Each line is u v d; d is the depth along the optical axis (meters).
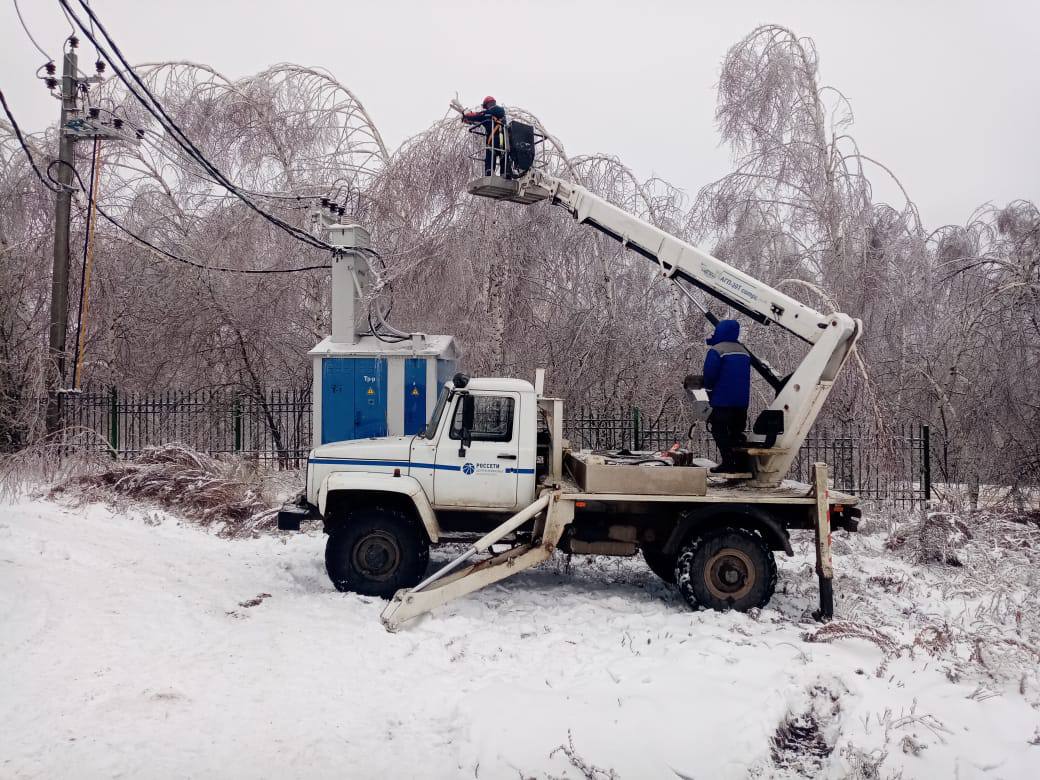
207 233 16.19
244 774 3.96
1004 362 12.89
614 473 6.97
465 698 4.93
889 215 14.39
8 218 15.90
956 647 5.95
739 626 6.48
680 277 8.44
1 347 13.84
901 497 12.34
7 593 6.59
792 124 14.26
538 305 15.52
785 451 7.50
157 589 7.22
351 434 10.68
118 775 3.87
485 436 7.39
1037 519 11.36
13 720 4.40
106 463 12.88
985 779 4.02
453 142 13.84
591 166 14.53
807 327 7.45
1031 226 13.11
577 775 4.06
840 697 4.98
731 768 4.15
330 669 5.48
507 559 6.92
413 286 13.88
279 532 10.18
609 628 6.59
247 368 16.12
